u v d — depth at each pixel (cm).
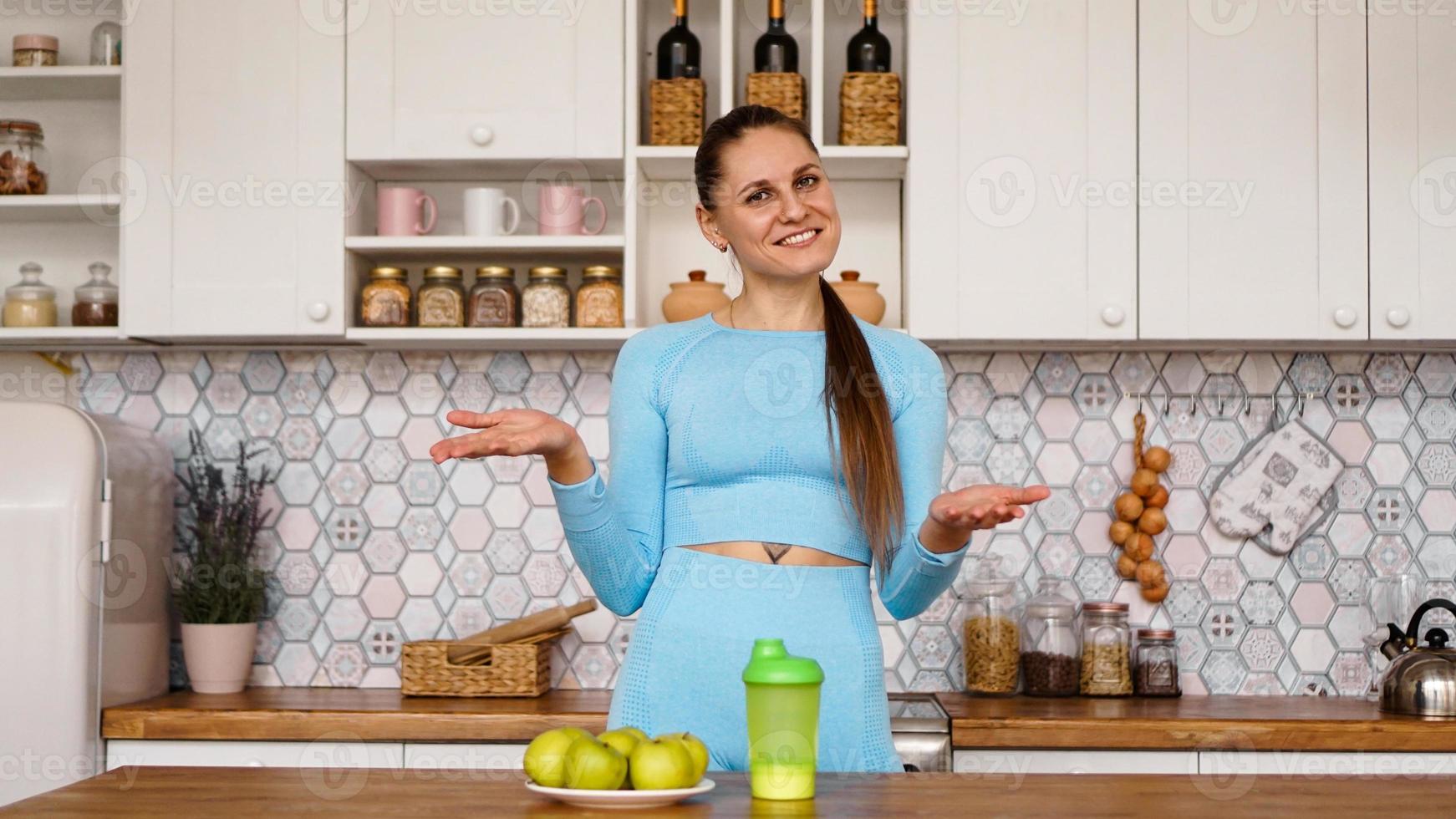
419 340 262
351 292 260
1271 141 249
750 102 258
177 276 255
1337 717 233
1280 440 275
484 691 257
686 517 142
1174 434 278
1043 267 250
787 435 140
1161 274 249
